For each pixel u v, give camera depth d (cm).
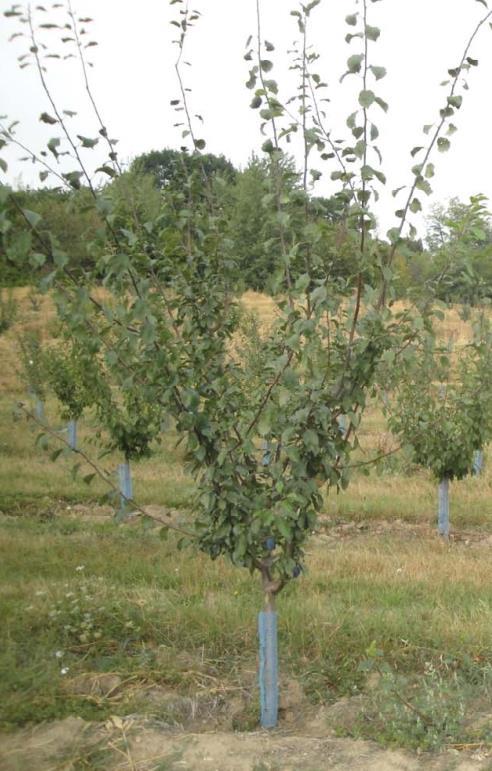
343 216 432
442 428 930
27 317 1664
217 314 492
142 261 445
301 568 473
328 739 461
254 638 586
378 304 430
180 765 429
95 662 543
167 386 441
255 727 490
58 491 1180
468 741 451
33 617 597
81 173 404
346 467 462
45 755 429
